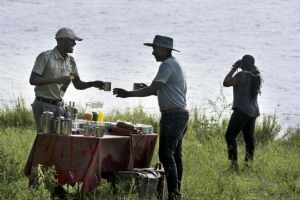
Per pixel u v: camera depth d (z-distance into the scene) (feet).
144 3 424.87
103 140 54.75
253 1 446.60
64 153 53.83
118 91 57.00
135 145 58.08
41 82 57.93
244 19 372.38
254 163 77.20
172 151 57.41
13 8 381.19
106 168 55.77
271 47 284.61
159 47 58.08
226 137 74.79
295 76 213.05
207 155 80.33
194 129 99.76
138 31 317.63
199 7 416.05
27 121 100.89
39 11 374.43
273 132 100.42
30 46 254.27
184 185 64.54
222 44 286.46
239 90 74.69
